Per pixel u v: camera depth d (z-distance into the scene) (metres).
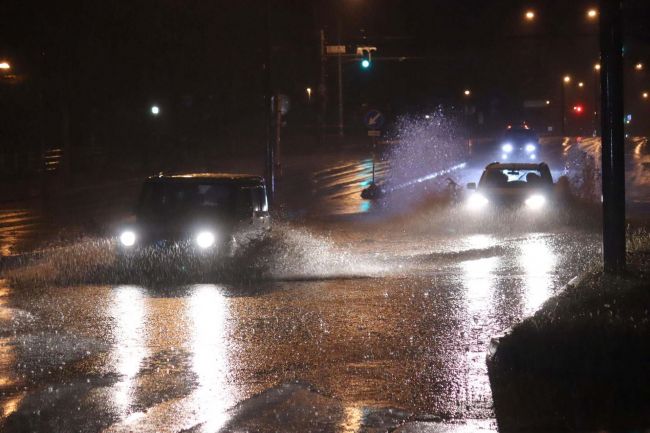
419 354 20.39
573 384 16.33
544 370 17.28
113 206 72.69
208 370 19.14
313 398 16.92
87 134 120.88
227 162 118.56
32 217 63.78
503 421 15.05
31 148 103.44
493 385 17.09
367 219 57.00
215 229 33.41
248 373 18.89
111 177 101.38
